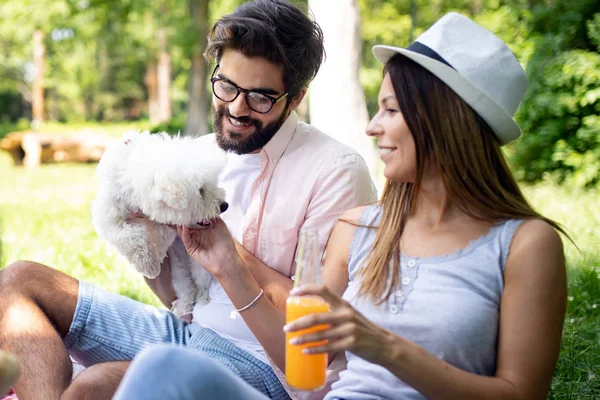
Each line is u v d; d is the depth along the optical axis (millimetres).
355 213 2289
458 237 2006
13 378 1285
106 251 5523
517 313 1853
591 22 9195
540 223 1934
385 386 1944
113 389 2109
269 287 2455
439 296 1924
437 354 1887
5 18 18844
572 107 8898
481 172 1978
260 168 2666
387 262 2041
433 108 1957
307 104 15797
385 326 1969
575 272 4461
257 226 2621
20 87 39656
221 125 2621
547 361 1832
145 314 2602
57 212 9039
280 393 2391
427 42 2012
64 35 25141
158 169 2178
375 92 17594
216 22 2586
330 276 2250
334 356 2271
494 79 1969
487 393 1749
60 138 17812
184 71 31453
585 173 8680
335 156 2596
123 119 41531
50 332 2285
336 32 7066
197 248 2303
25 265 2445
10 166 17422
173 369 1537
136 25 23062
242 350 2445
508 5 11602
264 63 2473
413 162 2021
